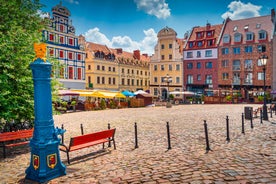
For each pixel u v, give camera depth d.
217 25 59.44
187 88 59.28
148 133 12.85
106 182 5.97
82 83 49.53
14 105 9.77
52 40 43.12
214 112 25.66
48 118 6.45
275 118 18.23
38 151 6.24
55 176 6.46
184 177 5.96
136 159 7.92
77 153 8.99
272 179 5.57
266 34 51.41
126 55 74.31
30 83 10.25
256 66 51.75
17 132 9.32
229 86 54.31
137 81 75.88
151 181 5.85
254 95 51.25
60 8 44.72
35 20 13.32
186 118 19.98
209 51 56.88
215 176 5.90
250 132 12.14
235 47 53.97
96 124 17.64
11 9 11.80
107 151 9.18
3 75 9.26
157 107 38.53
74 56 47.88
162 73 62.31
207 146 8.73
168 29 61.38
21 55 10.11
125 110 32.47
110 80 65.38
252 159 7.25
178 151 8.71
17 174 6.96
